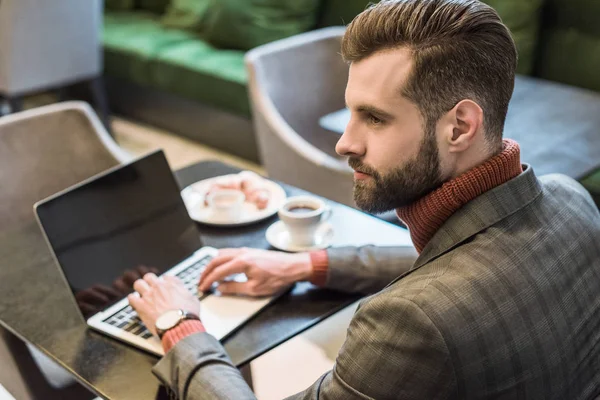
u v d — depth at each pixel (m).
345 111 2.48
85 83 4.44
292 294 1.51
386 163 1.06
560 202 1.17
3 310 1.50
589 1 3.16
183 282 1.55
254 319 1.44
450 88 1.01
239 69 3.73
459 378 0.98
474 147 1.05
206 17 4.27
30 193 2.05
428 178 1.06
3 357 1.65
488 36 1.02
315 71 2.72
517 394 1.03
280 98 2.63
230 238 1.74
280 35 3.91
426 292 1.00
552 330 1.05
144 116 4.31
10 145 2.03
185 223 1.68
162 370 1.25
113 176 1.59
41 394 1.66
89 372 1.32
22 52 3.57
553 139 2.38
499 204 1.07
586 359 1.12
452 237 1.07
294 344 2.19
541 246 1.08
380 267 1.52
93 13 3.79
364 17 1.06
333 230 1.74
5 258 1.69
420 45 1.01
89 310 1.45
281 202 1.86
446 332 0.96
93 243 1.50
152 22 4.63
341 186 2.22
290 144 2.34
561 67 3.31
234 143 3.82
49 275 1.62
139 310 1.38
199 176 2.05
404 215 1.14
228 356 1.27
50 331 1.43
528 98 2.80
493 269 1.02
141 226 1.60
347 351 1.05
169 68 3.95
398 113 1.04
